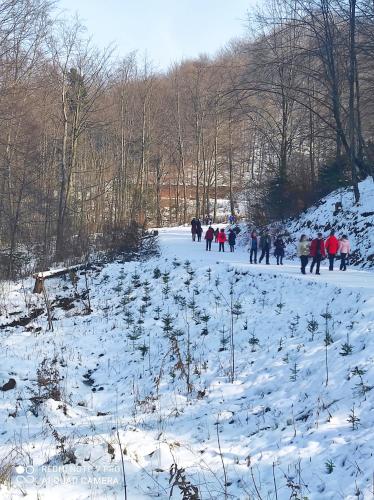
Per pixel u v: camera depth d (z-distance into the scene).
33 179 30.64
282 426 7.82
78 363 12.94
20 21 25.36
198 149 50.91
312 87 31.67
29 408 9.64
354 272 18.05
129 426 8.70
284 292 15.36
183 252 24.66
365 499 5.27
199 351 12.66
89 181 44.84
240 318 14.30
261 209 31.97
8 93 25.62
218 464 6.99
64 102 30.02
